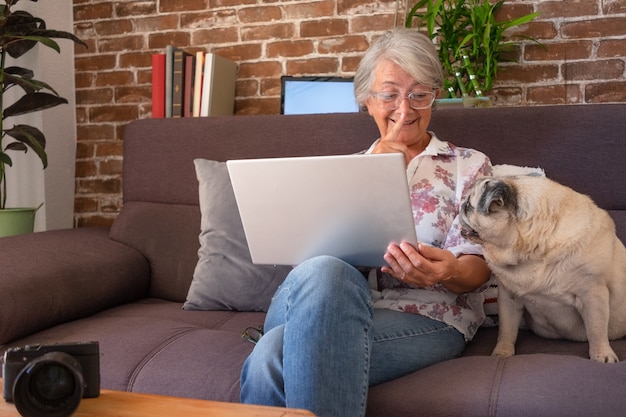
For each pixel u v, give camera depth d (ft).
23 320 5.86
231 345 5.54
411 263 4.81
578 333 5.44
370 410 4.57
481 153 5.97
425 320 5.32
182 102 9.39
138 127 8.44
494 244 5.19
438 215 5.70
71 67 11.12
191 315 6.72
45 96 9.26
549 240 5.05
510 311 5.43
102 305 6.91
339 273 4.50
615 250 5.26
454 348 5.40
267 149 7.64
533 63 9.09
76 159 11.21
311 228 4.93
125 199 8.47
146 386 5.14
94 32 11.02
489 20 8.50
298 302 4.45
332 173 4.61
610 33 8.76
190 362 5.25
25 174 10.62
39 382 3.23
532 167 6.48
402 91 5.82
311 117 7.55
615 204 6.29
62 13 10.93
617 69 8.76
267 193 4.88
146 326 6.06
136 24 10.80
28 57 10.52
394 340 5.03
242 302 6.79
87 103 11.12
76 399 3.22
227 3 10.32
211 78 9.31
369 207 4.68
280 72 10.11
